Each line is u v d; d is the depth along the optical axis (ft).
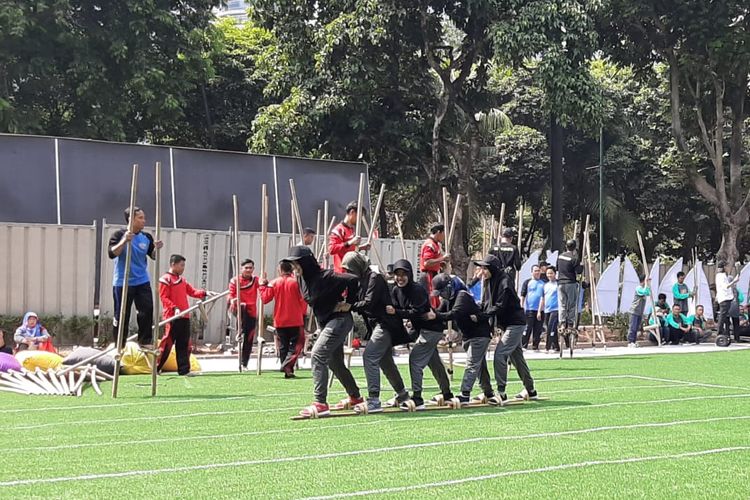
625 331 89.76
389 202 135.33
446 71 97.35
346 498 22.09
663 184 135.13
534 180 139.54
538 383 50.85
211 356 67.62
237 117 124.98
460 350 74.79
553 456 27.91
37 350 53.72
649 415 37.47
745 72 98.43
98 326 69.26
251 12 98.84
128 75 105.09
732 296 87.97
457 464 26.50
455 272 96.53
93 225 70.74
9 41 98.53
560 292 69.97
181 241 73.72
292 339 52.60
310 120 96.37
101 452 28.04
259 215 82.84
